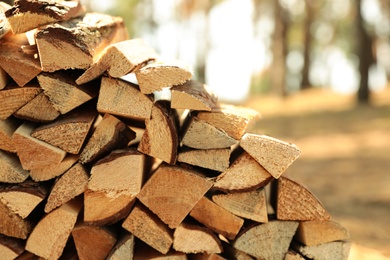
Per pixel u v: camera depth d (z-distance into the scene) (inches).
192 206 87.7
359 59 607.2
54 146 86.8
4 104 88.6
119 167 86.4
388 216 186.5
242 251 92.6
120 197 87.6
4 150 90.1
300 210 90.0
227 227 90.4
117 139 91.2
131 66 83.8
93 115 90.7
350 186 246.4
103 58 84.0
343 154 344.2
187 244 89.6
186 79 86.0
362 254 132.5
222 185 88.7
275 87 786.8
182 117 110.4
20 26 87.2
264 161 86.4
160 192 87.9
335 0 981.2
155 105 86.5
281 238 91.4
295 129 476.7
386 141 375.9
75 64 85.5
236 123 87.7
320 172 287.0
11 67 86.1
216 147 87.3
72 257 93.4
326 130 456.8
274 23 792.3
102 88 86.3
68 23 92.5
